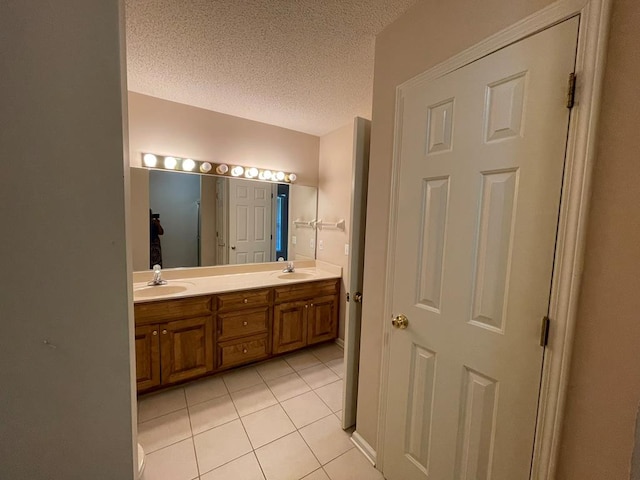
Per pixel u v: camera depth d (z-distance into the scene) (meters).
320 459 1.50
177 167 2.36
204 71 1.80
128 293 0.48
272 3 1.21
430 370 1.16
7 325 0.40
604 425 0.72
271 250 2.96
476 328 0.99
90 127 0.42
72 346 0.44
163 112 2.29
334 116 2.56
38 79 0.38
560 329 0.78
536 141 0.82
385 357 1.38
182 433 1.67
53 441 0.44
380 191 1.40
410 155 1.22
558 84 0.77
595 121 0.70
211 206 2.62
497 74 0.91
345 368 1.68
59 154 0.40
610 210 0.69
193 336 2.10
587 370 0.74
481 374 0.98
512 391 0.90
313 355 2.69
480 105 0.96
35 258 0.40
